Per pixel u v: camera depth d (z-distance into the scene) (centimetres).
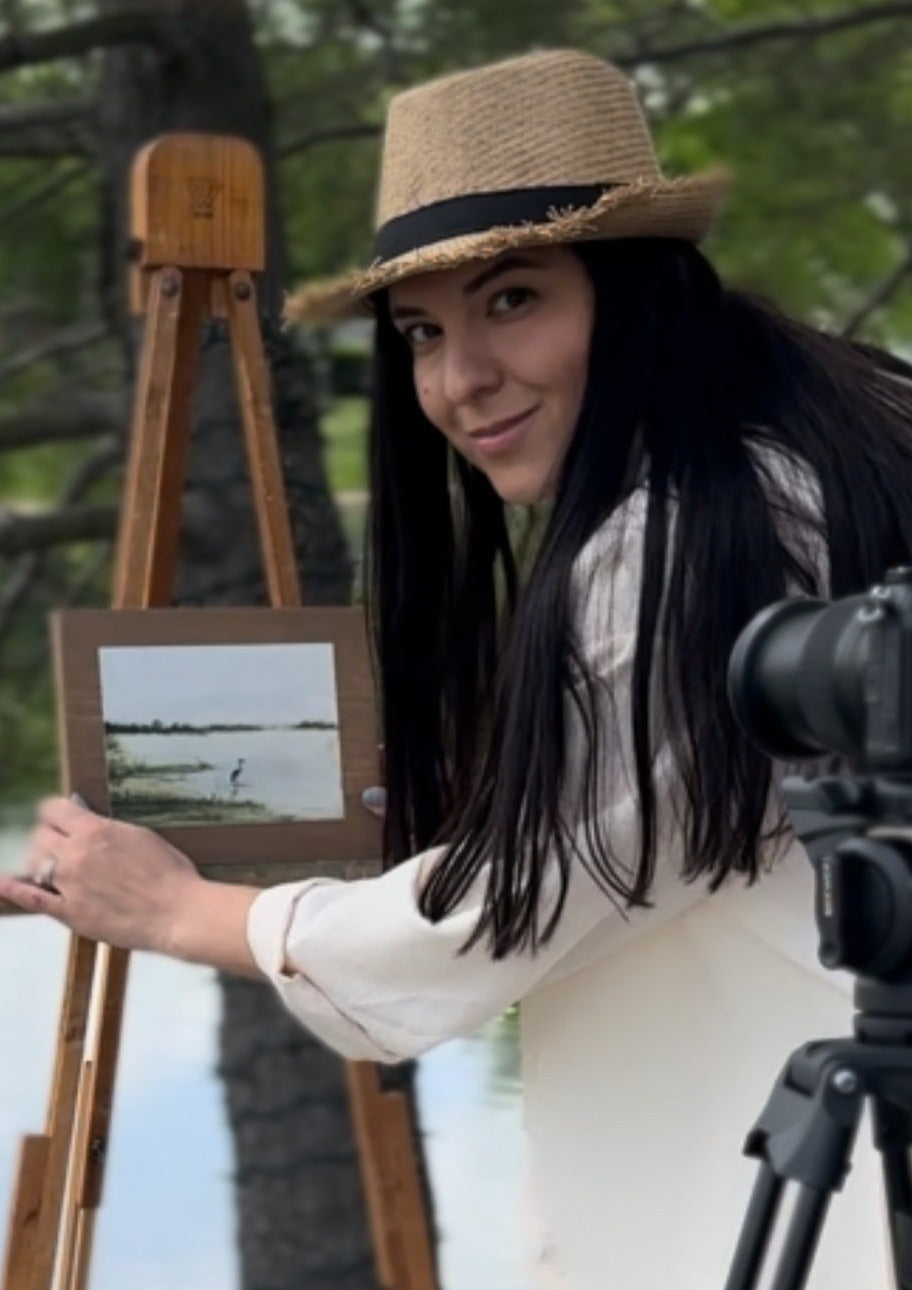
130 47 680
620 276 355
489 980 347
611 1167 353
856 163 748
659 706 334
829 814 291
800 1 776
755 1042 343
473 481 390
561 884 338
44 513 779
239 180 442
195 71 668
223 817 407
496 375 359
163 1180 745
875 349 375
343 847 413
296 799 412
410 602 395
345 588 604
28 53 658
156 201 438
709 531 334
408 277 362
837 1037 337
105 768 403
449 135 363
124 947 376
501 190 359
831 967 290
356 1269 651
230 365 642
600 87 368
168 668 410
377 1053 357
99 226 731
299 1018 362
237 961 365
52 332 822
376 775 416
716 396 347
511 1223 632
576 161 361
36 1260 416
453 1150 677
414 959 348
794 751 304
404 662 395
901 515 342
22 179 806
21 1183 416
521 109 362
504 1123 689
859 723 286
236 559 646
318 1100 651
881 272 771
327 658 418
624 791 336
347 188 756
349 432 803
